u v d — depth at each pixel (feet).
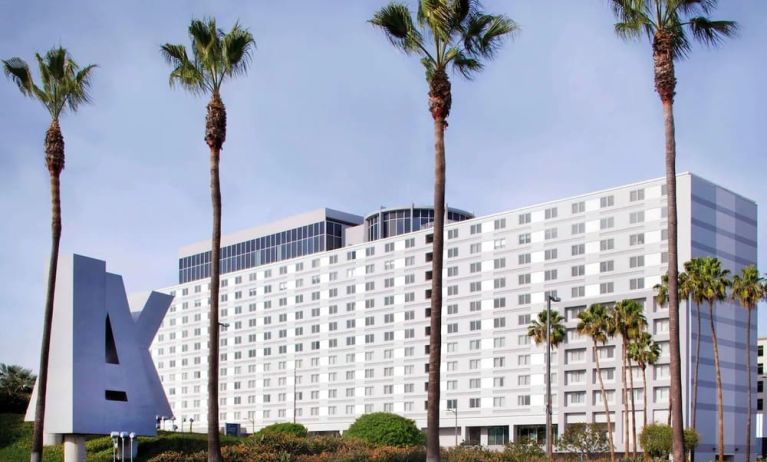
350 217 566.36
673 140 115.75
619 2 122.01
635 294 382.83
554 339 315.17
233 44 144.97
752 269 310.86
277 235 577.02
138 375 243.19
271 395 547.90
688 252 375.66
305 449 232.12
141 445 241.55
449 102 118.32
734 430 386.52
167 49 148.05
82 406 225.15
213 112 143.13
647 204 388.78
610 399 375.66
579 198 412.57
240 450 217.77
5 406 299.17
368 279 505.25
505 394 427.33
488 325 439.63
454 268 458.91
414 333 475.72
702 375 370.32
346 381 507.71
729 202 403.13
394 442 273.13
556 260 416.46
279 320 551.59
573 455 339.16
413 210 510.17
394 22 120.67
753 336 409.28
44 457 233.76
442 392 453.58
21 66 162.71
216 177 141.79
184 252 641.40
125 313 245.86
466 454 212.43
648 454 315.78
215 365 135.13
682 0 118.11
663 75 116.78
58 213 160.25
